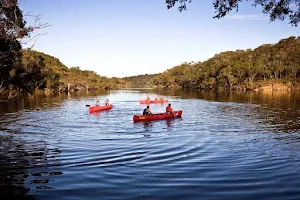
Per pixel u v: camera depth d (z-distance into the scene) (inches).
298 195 338.6
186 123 928.9
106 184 370.3
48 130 789.2
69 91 3784.5
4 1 310.7
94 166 447.5
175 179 388.2
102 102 1875.0
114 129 808.3
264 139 671.1
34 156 509.7
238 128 832.3
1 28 319.6
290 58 4387.3
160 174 407.8
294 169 436.1
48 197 332.8
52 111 1284.4
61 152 538.6
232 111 1316.4
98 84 5374.0
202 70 5216.5
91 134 730.2
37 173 415.2
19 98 2098.9
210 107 1526.8
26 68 2295.8
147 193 342.0
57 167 443.5
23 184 372.8
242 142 634.2
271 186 365.7
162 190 350.6
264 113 1227.9
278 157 507.2
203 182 377.1
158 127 847.7
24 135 716.0
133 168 436.5
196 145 600.4
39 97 2369.6
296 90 3673.7
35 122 942.4
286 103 1748.3
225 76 4215.1
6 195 339.0
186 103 1808.6
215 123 933.2
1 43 348.8
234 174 409.1
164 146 589.0
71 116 1109.1
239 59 5536.4
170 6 332.2
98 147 579.8
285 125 892.0
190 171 421.7
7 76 1790.1
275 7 323.3
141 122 946.7
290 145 607.2
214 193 343.0
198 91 3836.1
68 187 361.4
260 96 2518.5
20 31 325.1
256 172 419.2
